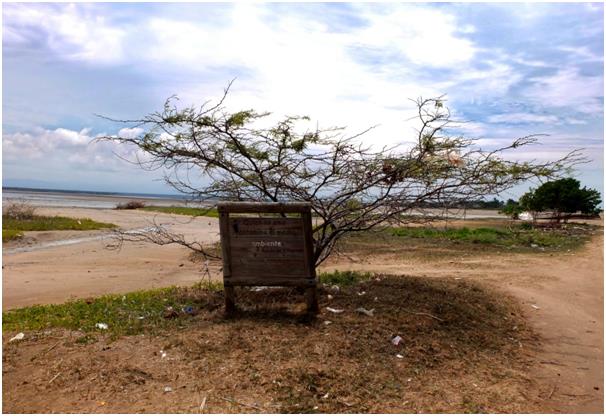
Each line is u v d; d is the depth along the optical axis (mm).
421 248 15008
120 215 31719
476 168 6227
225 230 6199
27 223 21672
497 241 17312
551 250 15539
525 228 24016
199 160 6988
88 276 10883
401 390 4523
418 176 6367
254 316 6148
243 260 6191
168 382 4484
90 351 5094
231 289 6262
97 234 19719
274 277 6145
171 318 6234
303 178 6809
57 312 6715
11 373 4602
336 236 7242
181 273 11367
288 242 6105
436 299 6996
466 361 5266
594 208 28297
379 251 14266
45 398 4191
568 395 4699
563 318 7332
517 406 4371
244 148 6746
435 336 5734
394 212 6645
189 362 4832
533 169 6109
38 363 4820
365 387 4516
